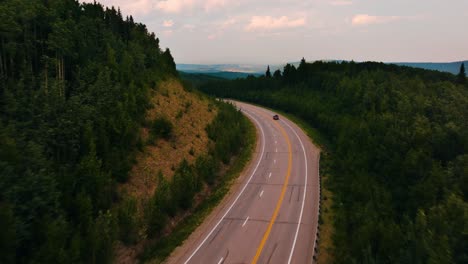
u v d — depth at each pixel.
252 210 28.20
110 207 23.73
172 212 26.27
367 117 53.03
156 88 49.62
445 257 16.91
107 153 27.25
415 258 17.41
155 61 60.47
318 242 22.72
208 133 45.84
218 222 26.00
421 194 29.97
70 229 18.50
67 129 26.00
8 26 31.22
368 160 38.62
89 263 17.89
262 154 47.25
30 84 30.98
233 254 21.11
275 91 106.50
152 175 31.03
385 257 18.69
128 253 21.38
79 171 22.52
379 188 30.92
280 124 70.19
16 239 15.27
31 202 17.30
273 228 24.70
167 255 21.34
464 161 33.84
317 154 47.47
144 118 38.94
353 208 25.97
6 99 25.50
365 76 84.50
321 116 63.84
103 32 51.84
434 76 104.62
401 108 57.97
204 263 20.17
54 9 40.12
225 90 127.19
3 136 18.64
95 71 39.50
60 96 29.47
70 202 20.11
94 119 29.94
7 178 16.78
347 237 22.64
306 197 31.02
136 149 33.22
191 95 58.09
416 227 21.25
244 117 73.50
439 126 48.81
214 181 35.38
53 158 23.92
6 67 31.80
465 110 63.09
